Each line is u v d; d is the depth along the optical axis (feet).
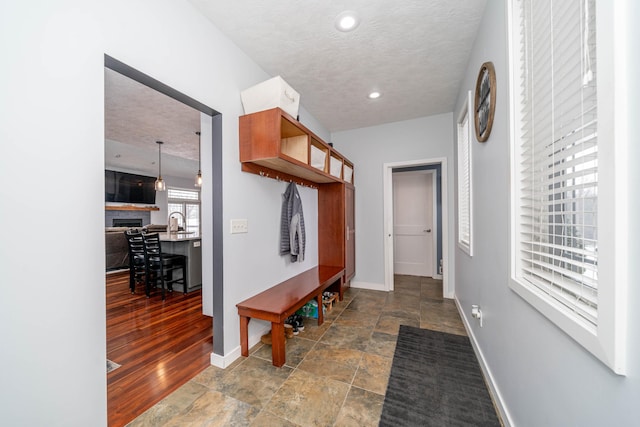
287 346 6.84
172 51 4.82
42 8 3.14
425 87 8.68
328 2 5.20
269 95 6.24
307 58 7.06
